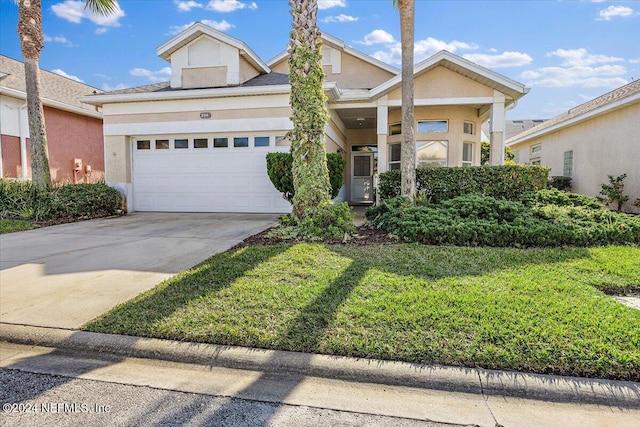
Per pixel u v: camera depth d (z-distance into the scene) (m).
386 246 6.05
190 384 2.68
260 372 2.81
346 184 16.97
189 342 3.07
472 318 3.27
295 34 7.04
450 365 2.70
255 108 11.12
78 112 15.18
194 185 11.79
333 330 3.14
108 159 11.96
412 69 8.45
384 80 14.91
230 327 3.22
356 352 2.86
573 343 2.83
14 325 3.42
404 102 8.51
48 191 10.46
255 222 9.41
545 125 16.69
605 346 2.78
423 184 9.70
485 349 2.79
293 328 3.19
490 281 4.24
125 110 11.79
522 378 2.56
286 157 9.85
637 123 10.58
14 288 4.43
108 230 8.46
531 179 9.36
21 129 13.24
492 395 2.51
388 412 2.36
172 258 5.75
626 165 11.07
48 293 4.25
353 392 2.57
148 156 12.00
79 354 3.10
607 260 5.14
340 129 14.58
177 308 3.63
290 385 2.65
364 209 13.91
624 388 2.46
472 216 7.05
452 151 12.57
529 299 3.66
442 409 2.39
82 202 10.46
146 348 3.04
